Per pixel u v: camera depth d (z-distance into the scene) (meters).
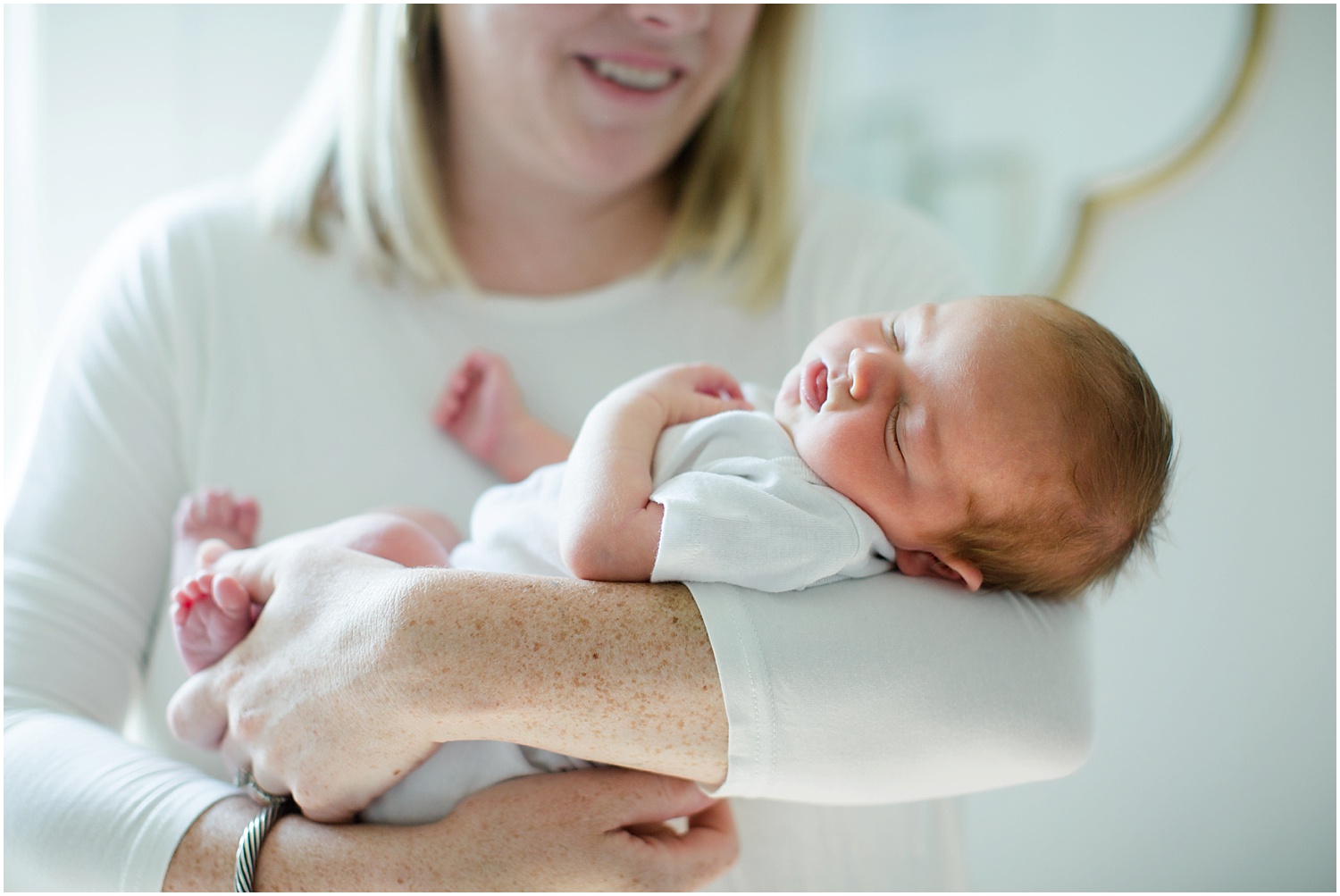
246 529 1.13
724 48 1.20
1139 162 2.24
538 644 0.76
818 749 0.78
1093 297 2.31
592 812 0.83
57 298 2.13
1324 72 2.21
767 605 0.81
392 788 0.89
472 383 1.27
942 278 1.30
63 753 0.93
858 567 0.89
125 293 1.23
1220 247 2.29
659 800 0.85
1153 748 2.38
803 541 0.84
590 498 0.86
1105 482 0.94
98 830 0.87
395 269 1.33
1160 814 2.37
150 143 2.17
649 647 0.77
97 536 1.12
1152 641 2.36
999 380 0.93
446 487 1.24
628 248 1.40
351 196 1.30
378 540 0.98
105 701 1.09
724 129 1.38
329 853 0.83
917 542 0.95
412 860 0.81
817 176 2.35
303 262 1.32
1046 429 0.92
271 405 1.25
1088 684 0.91
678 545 0.81
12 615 1.04
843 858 1.12
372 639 0.78
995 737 0.82
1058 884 2.38
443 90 1.32
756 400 1.09
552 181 1.29
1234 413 2.33
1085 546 0.95
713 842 0.90
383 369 1.28
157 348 1.22
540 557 0.97
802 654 0.78
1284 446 2.32
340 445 1.25
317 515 1.22
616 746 0.78
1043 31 2.24
